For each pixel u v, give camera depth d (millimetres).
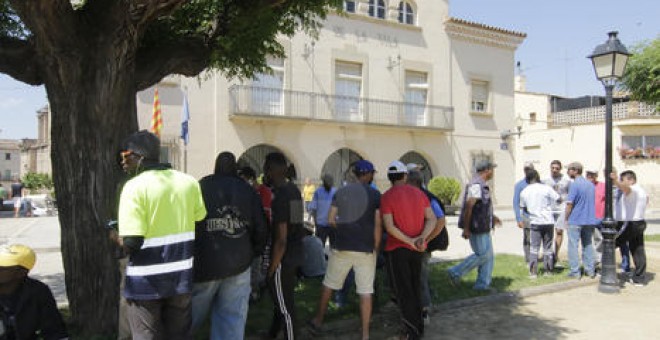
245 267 3725
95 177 4598
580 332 5359
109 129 4664
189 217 3291
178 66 5750
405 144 23156
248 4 5992
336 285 5102
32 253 3326
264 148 20203
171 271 3146
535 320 5805
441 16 24125
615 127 30406
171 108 18031
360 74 22062
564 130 32375
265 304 6227
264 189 5488
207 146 18672
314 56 20734
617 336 5215
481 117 25172
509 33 25688
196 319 3646
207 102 18719
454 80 24391
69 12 4371
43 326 3350
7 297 3230
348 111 21516
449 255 10609
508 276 8055
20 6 4125
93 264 4613
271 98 19766
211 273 3557
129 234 3031
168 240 3160
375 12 22516
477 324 5648
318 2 6523
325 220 8414
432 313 6039
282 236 4434
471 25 24484
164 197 3172
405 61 23000
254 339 4914
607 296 6996
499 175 25578
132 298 3113
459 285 7328
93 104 4582
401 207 4902
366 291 4941
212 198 3670
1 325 3180
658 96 18656
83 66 4559
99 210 4609
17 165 68188
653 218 22484
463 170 24594
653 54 17938
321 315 5180
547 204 7879
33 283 3348
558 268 8719
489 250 7027
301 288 7121
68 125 4602
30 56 4840
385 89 22500
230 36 6172
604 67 7668
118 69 4656
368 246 4902
